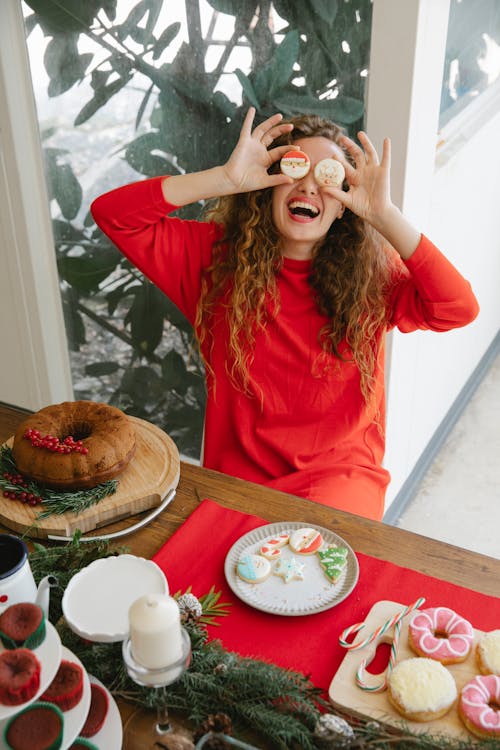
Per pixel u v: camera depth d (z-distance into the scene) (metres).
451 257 2.51
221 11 1.99
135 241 1.66
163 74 2.13
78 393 2.74
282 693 0.91
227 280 1.66
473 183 2.54
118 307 2.51
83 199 2.38
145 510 1.31
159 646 0.81
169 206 1.59
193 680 0.93
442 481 2.78
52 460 1.27
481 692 0.91
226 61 2.05
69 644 0.99
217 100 2.11
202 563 1.18
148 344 2.54
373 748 0.86
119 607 1.02
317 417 1.69
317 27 1.90
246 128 1.53
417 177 1.91
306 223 1.54
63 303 2.57
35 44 2.17
